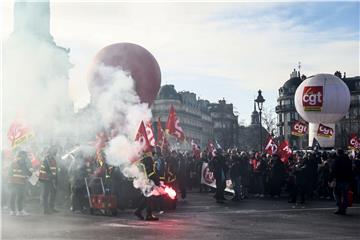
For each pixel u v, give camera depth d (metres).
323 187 25.55
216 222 16.17
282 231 14.08
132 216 17.97
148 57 25.61
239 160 24.94
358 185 24.52
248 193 28.08
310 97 41.00
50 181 18.62
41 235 13.31
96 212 18.73
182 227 14.94
